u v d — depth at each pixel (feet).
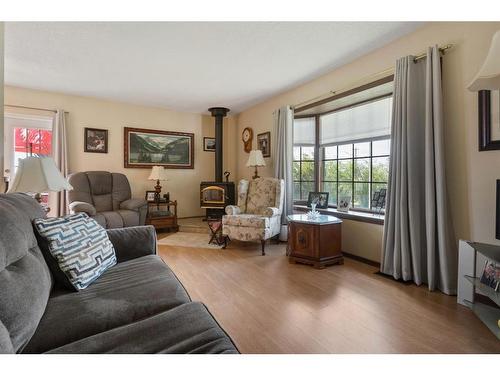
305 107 12.59
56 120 13.47
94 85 12.76
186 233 15.05
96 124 14.90
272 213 11.76
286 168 13.12
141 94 14.16
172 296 4.32
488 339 5.23
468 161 7.02
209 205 16.16
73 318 3.62
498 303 5.16
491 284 5.79
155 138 16.61
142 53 9.46
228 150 18.80
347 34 8.30
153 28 7.88
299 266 9.64
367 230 10.02
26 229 4.08
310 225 9.56
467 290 6.49
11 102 12.82
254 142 16.48
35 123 13.62
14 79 11.95
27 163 5.41
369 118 11.13
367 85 9.69
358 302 6.81
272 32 8.14
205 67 10.70
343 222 11.02
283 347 5.01
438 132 7.23
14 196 4.72
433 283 7.43
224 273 8.93
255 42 8.73
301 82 12.44
